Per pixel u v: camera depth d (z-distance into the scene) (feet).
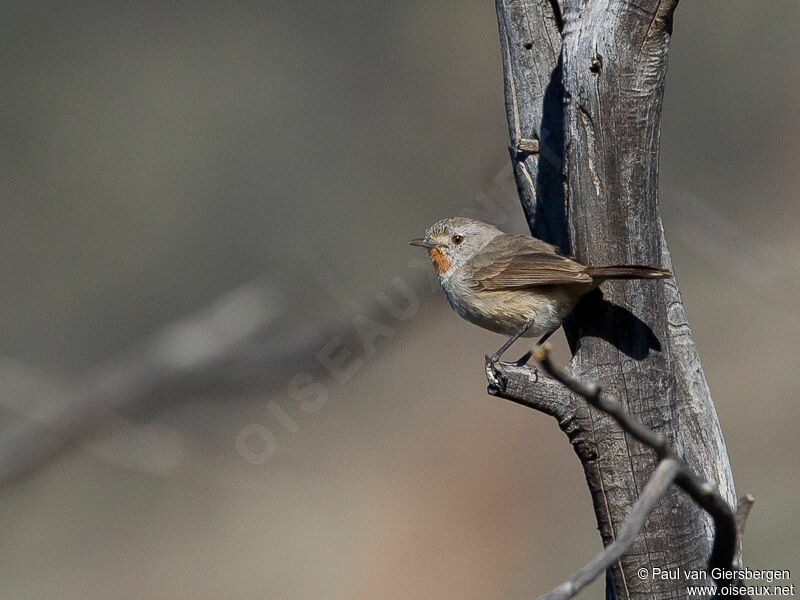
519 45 22.12
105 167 65.67
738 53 68.03
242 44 68.49
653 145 18.51
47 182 64.85
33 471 25.48
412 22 68.44
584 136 18.47
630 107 18.21
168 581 48.06
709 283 59.06
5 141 64.75
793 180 65.67
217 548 49.90
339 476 51.47
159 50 67.62
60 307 62.85
